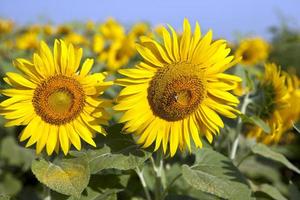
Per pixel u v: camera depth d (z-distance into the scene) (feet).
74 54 4.23
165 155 4.87
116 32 11.75
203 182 4.52
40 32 12.98
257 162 8.00
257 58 10.24
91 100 4.24
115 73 5.25
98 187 4.71
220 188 4.50
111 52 9.73
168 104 4.20
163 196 4.96
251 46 10.14
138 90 4.22
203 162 4.73
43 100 4.20
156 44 4.19
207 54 4.24
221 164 4.70
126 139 4.52
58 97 4.19
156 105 4.23
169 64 4.25
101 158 4.37
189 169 4.60
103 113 4.24
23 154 8.76
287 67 14.93
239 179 4.58
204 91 4.27
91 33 13.62
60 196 4.55
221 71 4.26
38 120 4.23
